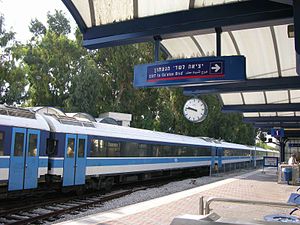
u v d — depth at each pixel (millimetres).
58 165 14688
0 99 30766
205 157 31469
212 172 32938
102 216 8734
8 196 12555
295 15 6133
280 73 15812
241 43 14188
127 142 20125
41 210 12023
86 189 17953
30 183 13242
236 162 41219
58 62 36344
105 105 38406
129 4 8930
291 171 19266
